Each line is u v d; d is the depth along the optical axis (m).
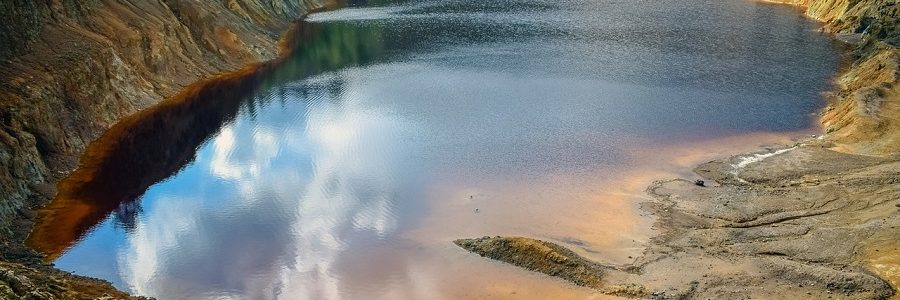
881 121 44.59
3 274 22.44
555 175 40.69
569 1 99.44
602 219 35.22
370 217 35.72
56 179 40.31
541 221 35.19
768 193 36.78
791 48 71.50
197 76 61.84
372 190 39.00
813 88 57.94
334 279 30.31
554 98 55.22
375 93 57.59
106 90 50.06
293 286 29.83
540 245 31.41
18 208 35.56
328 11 93.75
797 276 28.19
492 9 93.75
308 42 76.88
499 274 30.39
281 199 37.97
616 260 31.38
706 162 42.59
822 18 85.88
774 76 61.44
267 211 36.59
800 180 38.66
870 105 47.03
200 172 42.03
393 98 56.03
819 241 30.64
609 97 55.44
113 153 44.88
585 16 88.25
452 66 65.50
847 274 27.66
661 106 53.28
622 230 34.00
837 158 41.03
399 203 37.31
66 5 52.31
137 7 60.53
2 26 44.25
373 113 52.34
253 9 78.88
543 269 30.34
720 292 27.91
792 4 97.06
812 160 41.12
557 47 72.19
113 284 29.66
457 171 41.34
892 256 28.69
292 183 40.16
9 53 44.41
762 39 75.75
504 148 44.88
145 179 41.09
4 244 32.16
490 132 47.75
